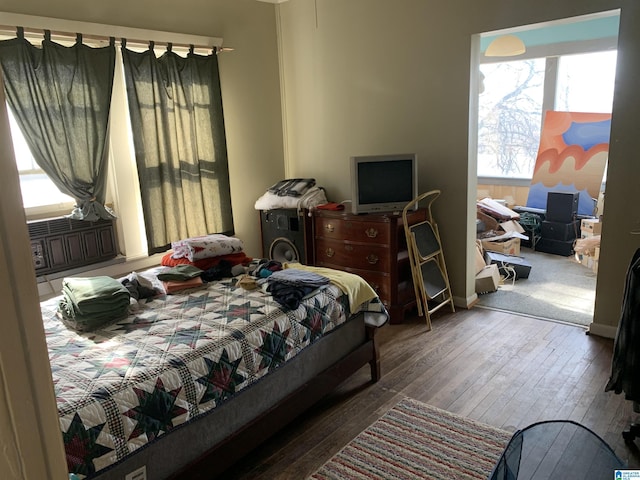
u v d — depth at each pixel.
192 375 1.92
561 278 4.59
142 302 2.57
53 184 3.25
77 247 3.26
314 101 4.48
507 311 3.87
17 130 3.06
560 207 5.32
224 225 4.19
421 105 3.85
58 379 1.76
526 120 6.23
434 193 3.75
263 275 2.91
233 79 4.20
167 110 3.64
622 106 3.00
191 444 1.90
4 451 0.51
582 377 2.84
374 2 3.92
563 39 5.69
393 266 3.69
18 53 2.88
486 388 2.77
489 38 6.20
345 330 2.71
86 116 3.18
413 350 3.28
